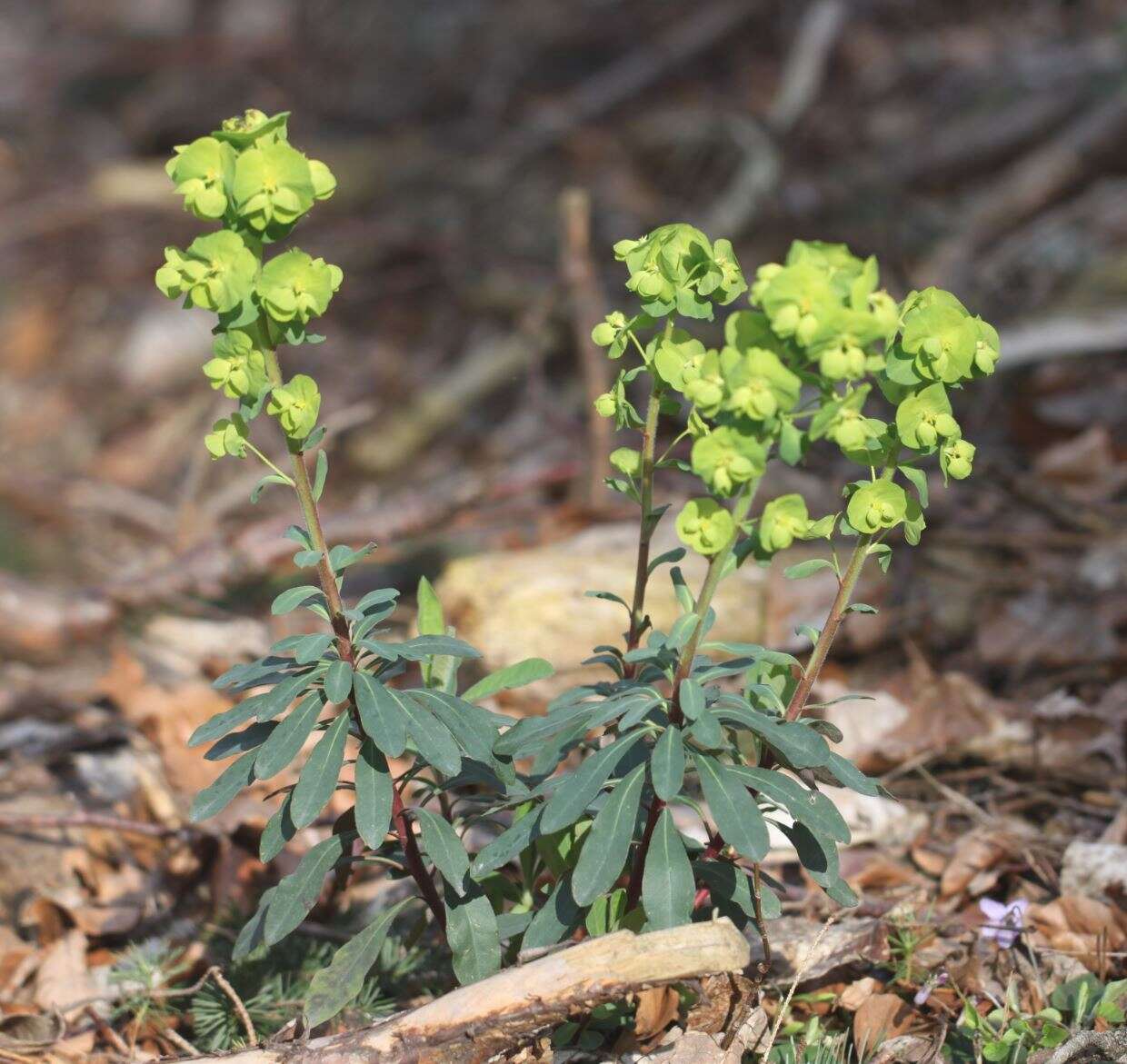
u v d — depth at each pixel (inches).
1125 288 242.5
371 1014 97.2
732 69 386.6
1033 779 130.9
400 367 312.5
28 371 349.7
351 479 275.6
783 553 170.2
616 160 365.1
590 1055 88.9
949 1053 92.6
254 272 70.5
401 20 456.4
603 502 207.9
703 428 73.9
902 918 104.6
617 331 79.0
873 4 370.9
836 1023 97.3
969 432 213.5
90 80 483.2
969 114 323.0
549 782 85.0
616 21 414.9
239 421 74.2
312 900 82.5
